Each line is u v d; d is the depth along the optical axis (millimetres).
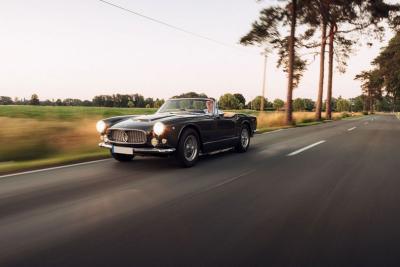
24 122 12141
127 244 2967
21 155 8289
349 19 27891
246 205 4129
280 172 6191
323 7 25578
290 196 4559
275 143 11156
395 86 37375
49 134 10609
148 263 2619
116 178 5621
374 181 5492
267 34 23984
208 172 6164
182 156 6504
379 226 3455
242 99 117875
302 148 9797
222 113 8047
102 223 3479
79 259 2682
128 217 3666
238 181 5430
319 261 2689
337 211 3926
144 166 6758
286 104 23906
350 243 3035
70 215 3719
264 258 2729
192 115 7207
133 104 128625
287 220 3607
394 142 11789
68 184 5172
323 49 31875
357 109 152625
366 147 10164
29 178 5590
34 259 2680
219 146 7770
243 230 3311
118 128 6582
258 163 7164
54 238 3088
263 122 22375
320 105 32375
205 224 3469
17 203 4164
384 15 26438
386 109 174750
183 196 4516
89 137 10852
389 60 37094
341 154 8602
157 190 4828
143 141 6395
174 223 3490
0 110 35656
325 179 5621
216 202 4250
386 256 2789
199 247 2916
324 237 3160
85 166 6730
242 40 24375
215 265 2602
